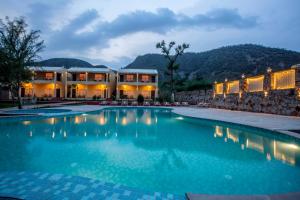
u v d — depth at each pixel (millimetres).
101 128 10875
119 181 4441
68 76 40000
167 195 3740
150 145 7480
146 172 4938
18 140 7867
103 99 37375
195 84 43656
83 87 39969
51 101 31328
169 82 46812
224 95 25078
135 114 18828
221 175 4789
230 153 6543
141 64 107688
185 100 37656
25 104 26047
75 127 11000
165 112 21125
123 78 40938
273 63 71625
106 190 3801
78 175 4676
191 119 15109
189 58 99938
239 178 4621
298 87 14648
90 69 39875
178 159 5906
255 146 7434
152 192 3832
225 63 83062
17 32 19312
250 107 20062
